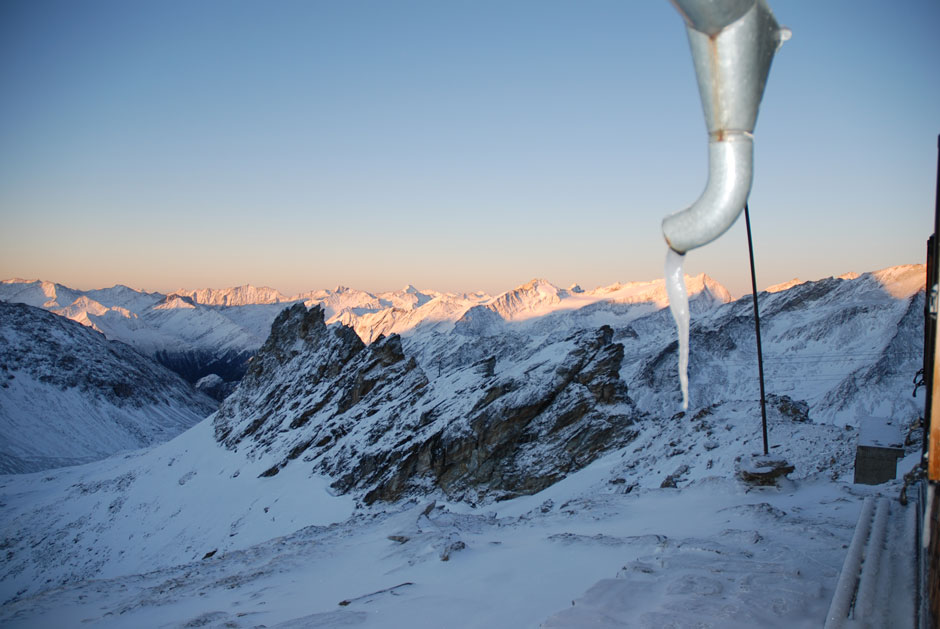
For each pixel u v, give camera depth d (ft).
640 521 62.39
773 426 144.66
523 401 208.23
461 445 209.26
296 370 383.86
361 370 310.24
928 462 15.17
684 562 38.11
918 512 28.09
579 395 208.74
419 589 46.78
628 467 165.48
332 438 278.05
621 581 34.73
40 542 281.54
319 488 240.12
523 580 44.34
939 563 15.58
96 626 59.82
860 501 56.80
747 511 54.75
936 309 14.53
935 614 16.16
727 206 9.66
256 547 89.56
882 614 20.68
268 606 54.19
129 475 352.08
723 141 9.68
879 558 24.90
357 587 54.44
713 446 145.69
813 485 69.56
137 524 280.10
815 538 41.93
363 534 78.69
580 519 67.72
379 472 223.71
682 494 72.43
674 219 10.11
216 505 266.57
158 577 81.61
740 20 9.05
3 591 246.68
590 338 227.61
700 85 9.69
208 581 69.67
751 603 28.14
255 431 347.36
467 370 265.54
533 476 194.49
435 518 83.15
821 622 26.17
